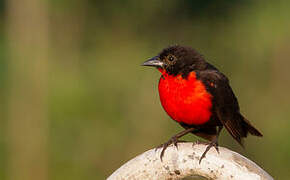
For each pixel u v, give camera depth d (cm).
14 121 1667
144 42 2075
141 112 1689
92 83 1777
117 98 1728
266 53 1859
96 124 1630
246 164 458
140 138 1630
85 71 1866
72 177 1544
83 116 1642
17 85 1745
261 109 1791
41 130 1625
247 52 1912
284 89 1822
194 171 473
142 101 1719
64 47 1967
